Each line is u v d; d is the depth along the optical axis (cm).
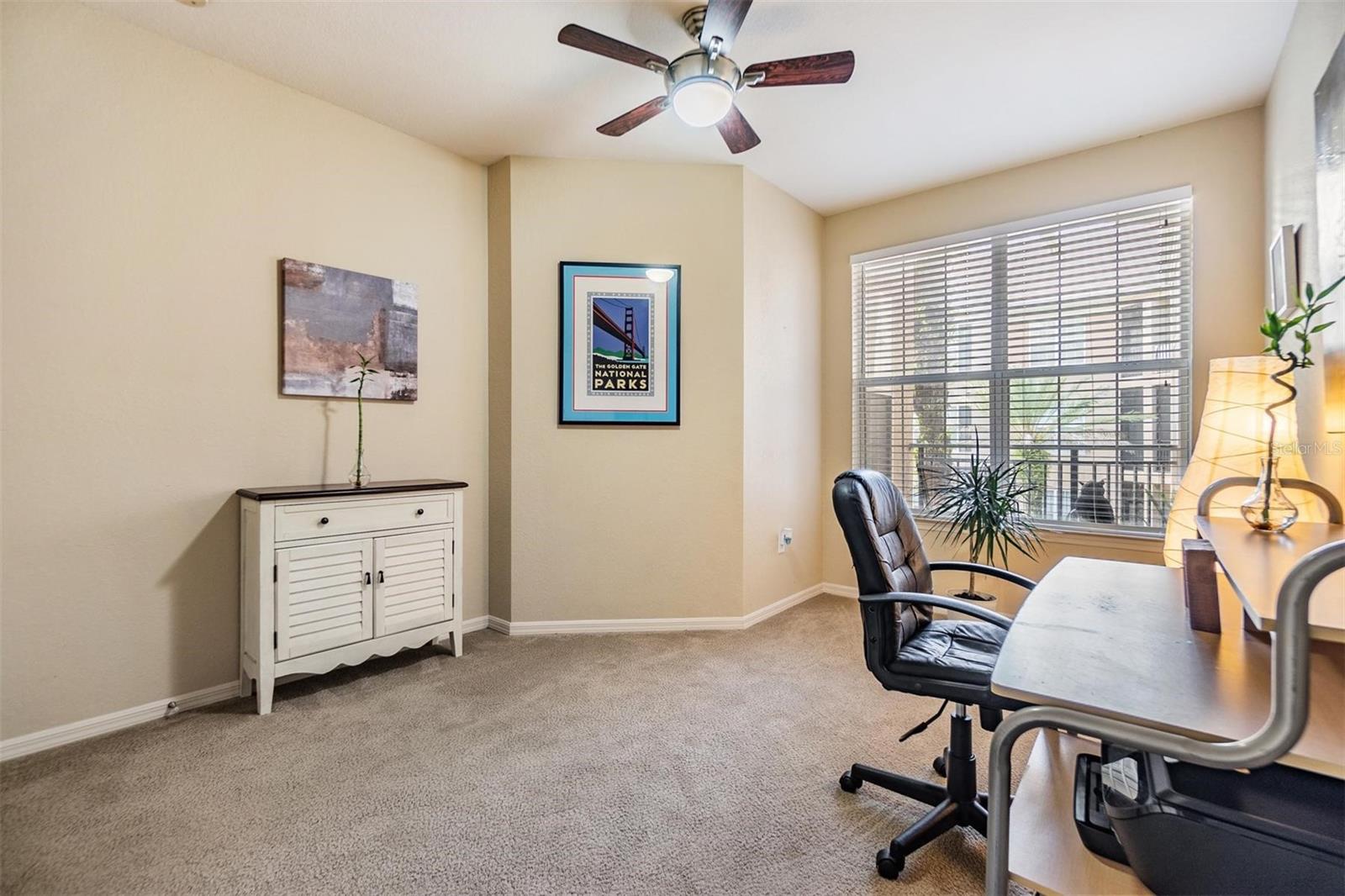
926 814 160
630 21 209
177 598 221
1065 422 312
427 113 271
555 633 314
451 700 231
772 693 238
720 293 326
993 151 305
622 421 318
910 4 198
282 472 250
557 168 315
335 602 236
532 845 147
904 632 167
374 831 152
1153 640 108
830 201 374
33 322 192
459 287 315
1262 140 256
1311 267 187
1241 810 78
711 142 298
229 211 234
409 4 201
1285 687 61
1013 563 327
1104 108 262
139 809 160
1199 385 273
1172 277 281
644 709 223
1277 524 145
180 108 222
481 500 325
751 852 145
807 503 385
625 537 319
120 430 209
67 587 198
